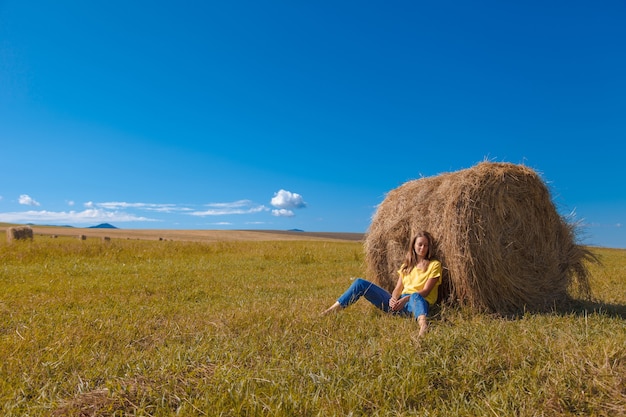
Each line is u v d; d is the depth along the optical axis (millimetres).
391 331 4840
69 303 6660
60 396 3104
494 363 3551
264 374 3279
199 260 14258
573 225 7266
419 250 6086
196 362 3506
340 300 5934
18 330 4875
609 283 9312
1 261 12695
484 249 5992
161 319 5695
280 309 5973
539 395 2977
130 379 3148
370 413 2896
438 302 6297
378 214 7320
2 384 3281
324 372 3357
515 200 6418
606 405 2893
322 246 21359
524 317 5492
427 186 6766
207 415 2664
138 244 18703
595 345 3744
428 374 3330
